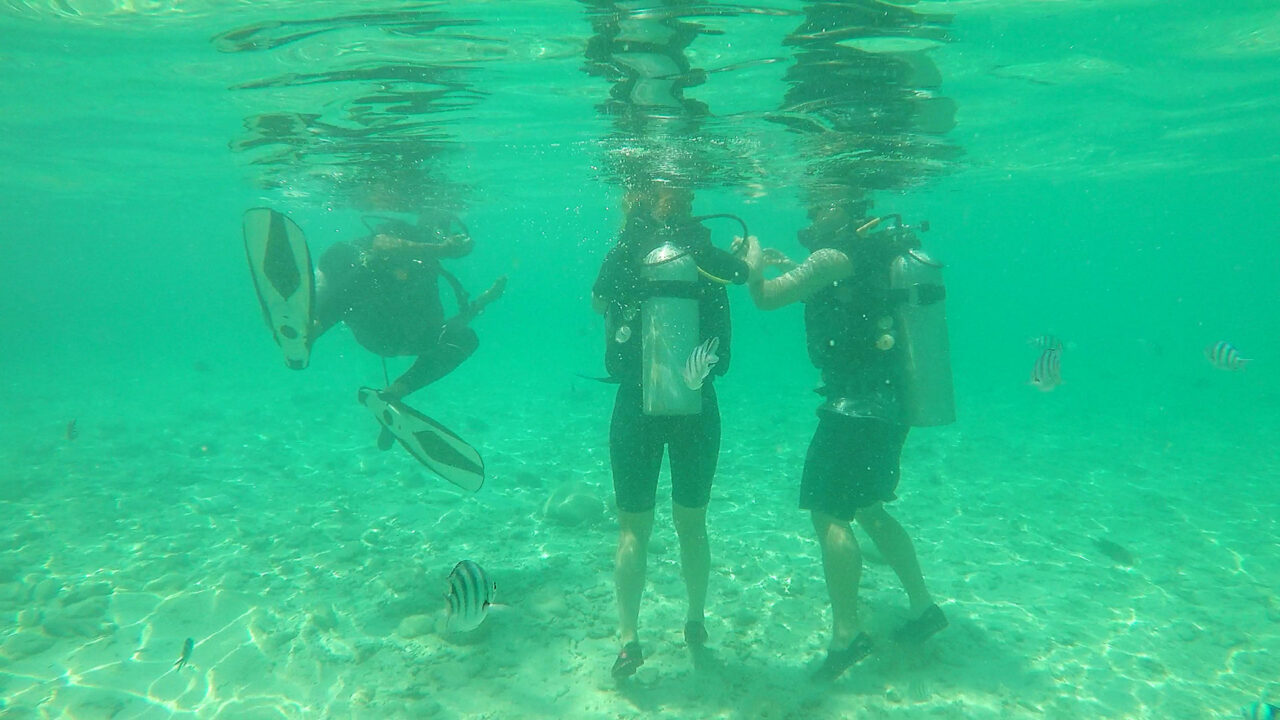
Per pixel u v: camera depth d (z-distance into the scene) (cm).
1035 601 257
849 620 203
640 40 280
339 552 293
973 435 582
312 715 192
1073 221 1792
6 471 434
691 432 199
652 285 186
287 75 331
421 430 242
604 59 300
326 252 268
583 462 474
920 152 491
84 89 390
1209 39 355
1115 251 4016
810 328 219
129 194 960
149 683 204
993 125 472
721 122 364
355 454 500
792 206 723
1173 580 275
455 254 282
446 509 358
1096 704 198
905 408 212
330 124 404
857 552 205
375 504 367
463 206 797
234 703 197
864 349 210
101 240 2120
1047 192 1061
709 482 206
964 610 249
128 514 346
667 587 262
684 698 198
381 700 198
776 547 305
